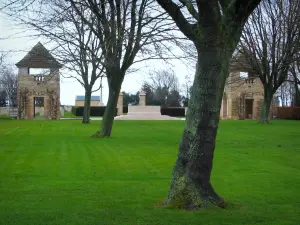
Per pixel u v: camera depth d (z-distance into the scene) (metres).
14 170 9.63
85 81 33.16
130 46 17.91
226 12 5.89
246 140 17.64
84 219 5.49
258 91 52.03
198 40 5.84
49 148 14.03
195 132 5.77
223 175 9.18
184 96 81.38
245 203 6.48
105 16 16.08
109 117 18.86
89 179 8.63
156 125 30.19
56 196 6.96
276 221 5.43
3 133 20.98
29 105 47.38
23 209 6.05
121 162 11.02
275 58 33.12
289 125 30.80
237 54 38.50
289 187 7.86
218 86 5.75
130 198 6.81
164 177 8.91
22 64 46.81
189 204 5.82
